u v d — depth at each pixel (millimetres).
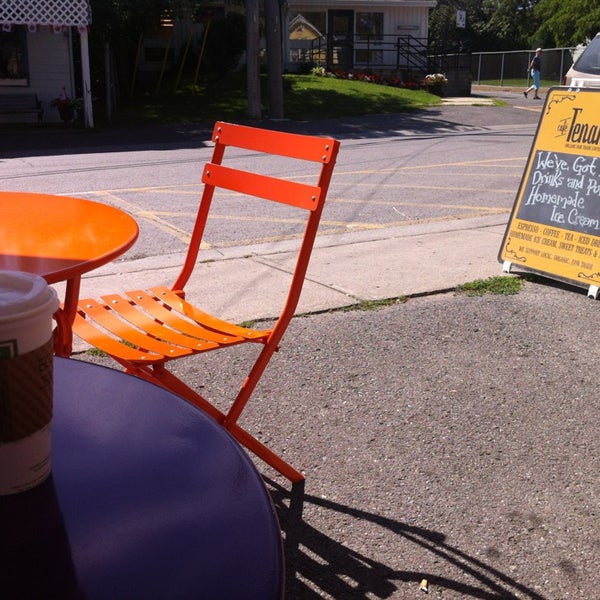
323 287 5285
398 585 2479
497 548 2672
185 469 1125
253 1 18094
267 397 3721
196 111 19938
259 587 883
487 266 5879
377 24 28734
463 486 3029
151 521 1000
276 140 3061
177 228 7141
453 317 4770
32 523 987
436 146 14211
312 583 2475
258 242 6645
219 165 3338
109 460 1145
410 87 27469
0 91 18531
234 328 2990
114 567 912
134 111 20125
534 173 5605
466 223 7496
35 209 2695
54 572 902
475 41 51750
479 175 10688
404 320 4699
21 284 1006
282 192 2990
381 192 9297
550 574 2547
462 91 29531
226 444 1201
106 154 13266
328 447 3295
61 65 18859
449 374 3994
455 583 2492
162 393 1370
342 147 14125
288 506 2885
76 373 1443
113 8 18625
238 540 964
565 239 5379
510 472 3131
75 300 2428
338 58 28750
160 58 24953
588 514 2865
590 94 5293
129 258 6020
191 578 896
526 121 19406
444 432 3428
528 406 3676
